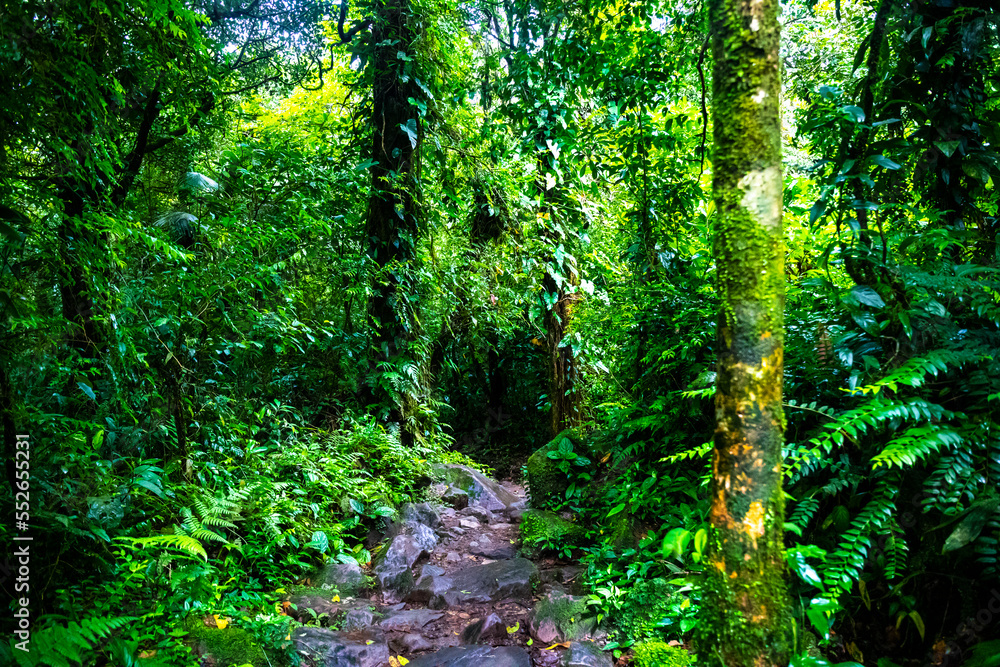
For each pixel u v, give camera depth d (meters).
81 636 2.15
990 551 2.12
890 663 2.28
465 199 6.84
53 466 2.97
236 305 4.84
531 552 4.23
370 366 6.08
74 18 2.66
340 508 4.46
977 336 2.46
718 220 1.57
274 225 5.96
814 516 2.74
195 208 5.89
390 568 3.96
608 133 4.93
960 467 2.19
